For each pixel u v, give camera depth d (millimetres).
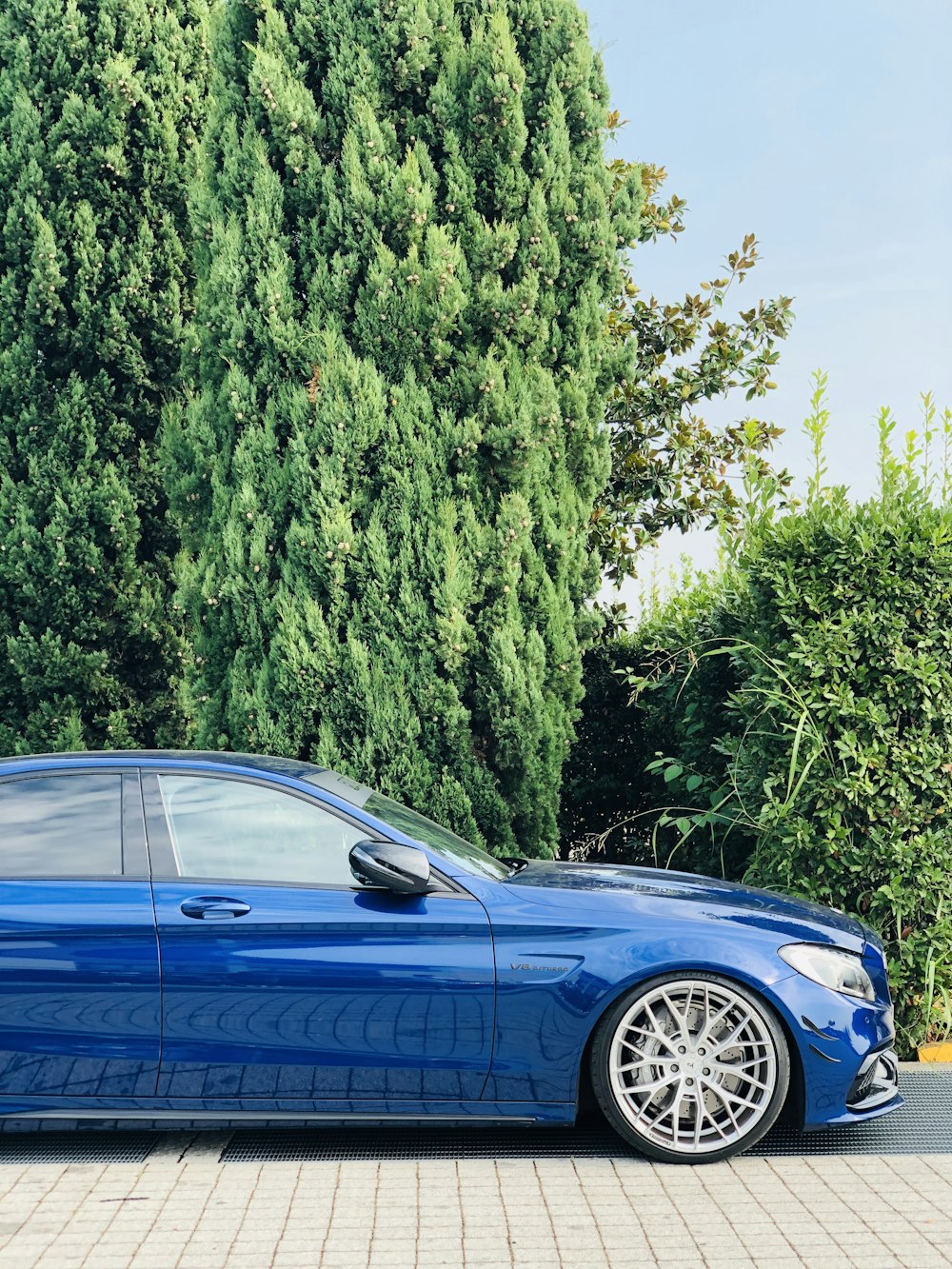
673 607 8531
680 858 8188
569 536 7629
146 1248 3516
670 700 8195
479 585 7148
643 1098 4293
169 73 9945
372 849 4281
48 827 4391
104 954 4156
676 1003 4309
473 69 7508
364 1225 3684
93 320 9766
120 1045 4145
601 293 7938
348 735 6938
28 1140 4484
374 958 4203
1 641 9547
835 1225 3695
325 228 7238
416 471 7055
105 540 9758
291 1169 4180
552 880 4742
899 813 6016
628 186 8430
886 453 6559
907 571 6094
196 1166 4207
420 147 7324
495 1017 4211
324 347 7109
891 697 6098
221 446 7430
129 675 10062
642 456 12070
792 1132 4621
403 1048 4195
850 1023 4301
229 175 7395
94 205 9828
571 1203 3869
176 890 4258
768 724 6535
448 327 7219
